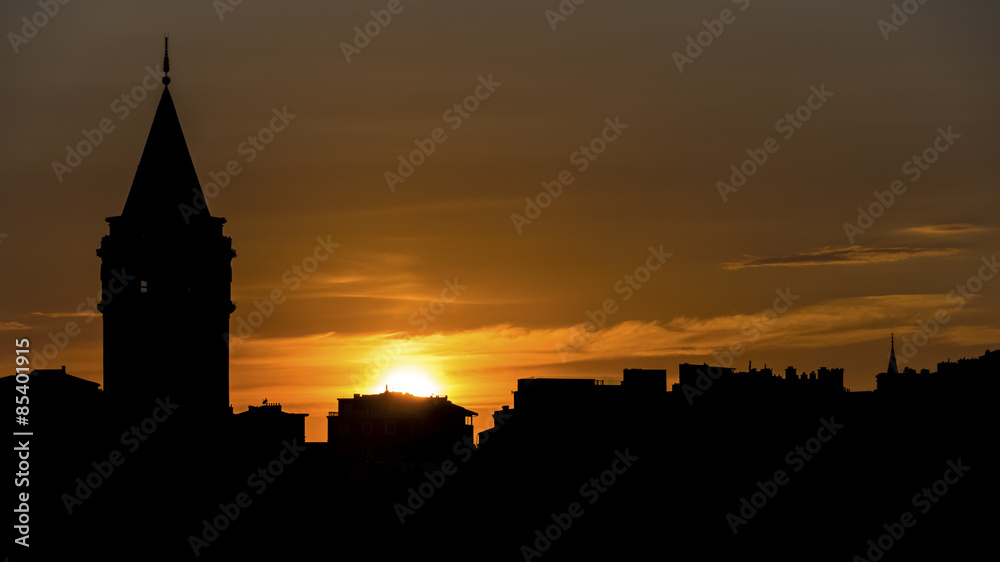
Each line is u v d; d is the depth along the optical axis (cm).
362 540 14062
